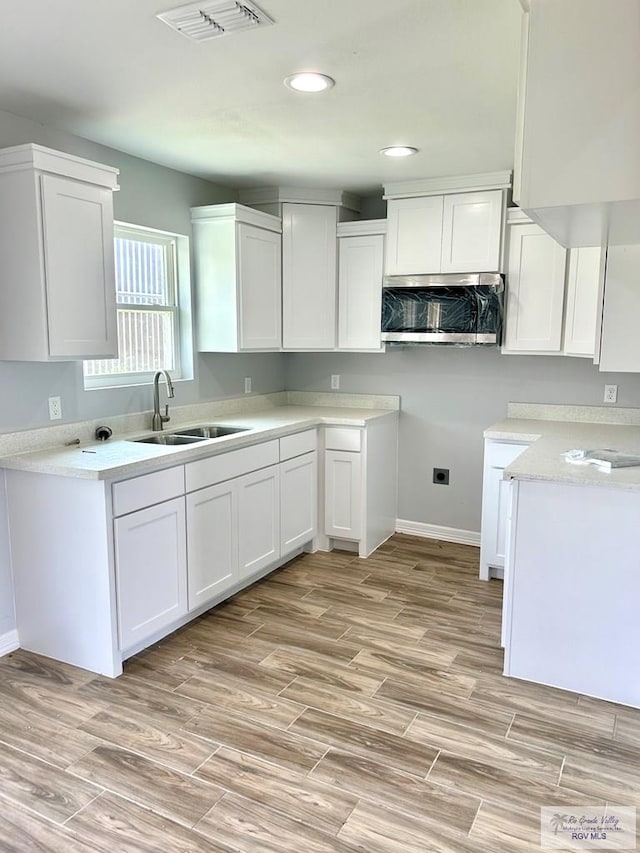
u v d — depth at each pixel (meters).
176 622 3.04
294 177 3.82
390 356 4.49
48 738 2.24
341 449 4.05
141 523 2.68
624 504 2.36
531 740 2.23
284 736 2.25
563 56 1.64
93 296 2.78
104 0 1.76
